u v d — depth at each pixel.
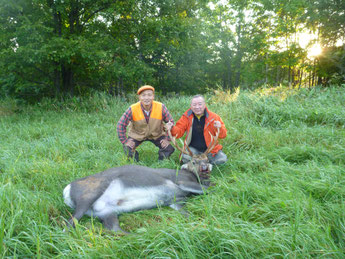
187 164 4.05
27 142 5.72
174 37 13.90
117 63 11.70
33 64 10.83
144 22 13.71
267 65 20.86
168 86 21.23
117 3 11.87
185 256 1.95
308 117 6.23
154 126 4.86
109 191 2.99
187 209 3.08
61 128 7.16
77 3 11.15
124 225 2.79
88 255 1.98
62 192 3.28
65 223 2.56
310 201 2.53
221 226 2.29
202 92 23.89
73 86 12.65
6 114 9.91
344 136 4.79
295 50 16.89
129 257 2.06
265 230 2.15
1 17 9.75
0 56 9.75
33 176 3.75
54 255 2.08
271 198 2.85
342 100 7.11
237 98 8.21
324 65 14.18
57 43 9.67
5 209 2.42
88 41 10.37
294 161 4.28
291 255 1.88
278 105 7.31
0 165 4.19
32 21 10.19
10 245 2.01
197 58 22.50
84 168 4.18
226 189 3.28
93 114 9.27
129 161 4.54
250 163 4.17
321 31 14.16
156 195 3.23
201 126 4.59
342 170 3.31
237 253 1.91
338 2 12.76
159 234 2.18
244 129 5.81
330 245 1.97
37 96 12.12
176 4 17.88
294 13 16.25
